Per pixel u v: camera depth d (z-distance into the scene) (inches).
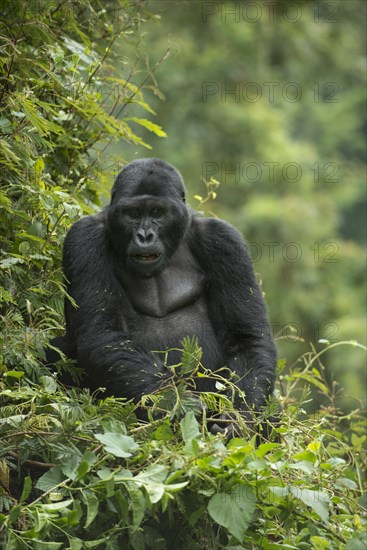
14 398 365.4
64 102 464.1
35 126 396.2
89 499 308.3
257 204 1184.2
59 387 374.9
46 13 450.9
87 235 423.2
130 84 476.7
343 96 1569.9
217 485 314.0
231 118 1262.3
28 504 338.3
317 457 351.6
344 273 1229.1
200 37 1323.8
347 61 1446.9
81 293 412.2
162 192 417.4
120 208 414.6
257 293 434.9
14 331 379.2
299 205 1198.3
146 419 377.1
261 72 1321.4
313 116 1600.6
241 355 418.6
